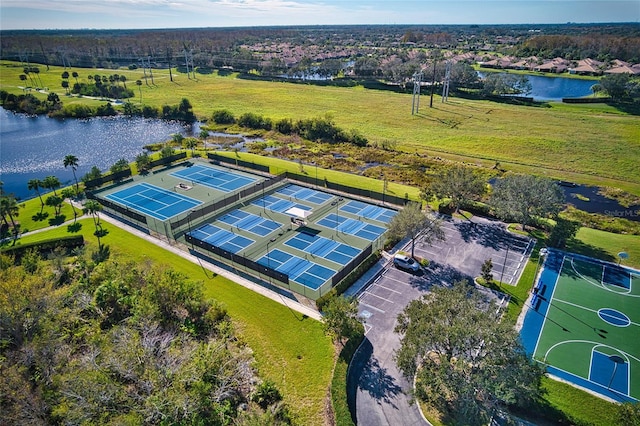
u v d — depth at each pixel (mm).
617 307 41281
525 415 29531
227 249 53094
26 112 139000
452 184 58625
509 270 47250
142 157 82688
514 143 96500
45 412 28078
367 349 36375
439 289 31906
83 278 44188
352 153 92938
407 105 138625
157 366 30469
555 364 34438
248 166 83125
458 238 54406
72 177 85000
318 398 31625
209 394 29281
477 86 163250
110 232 58094
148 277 41438
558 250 51250
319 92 162500
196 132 114375
